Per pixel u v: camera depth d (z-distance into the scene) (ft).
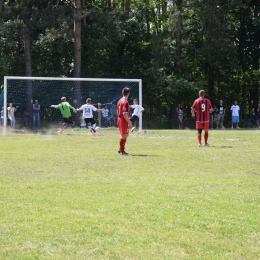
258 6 278.67
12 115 184.44
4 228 42.55
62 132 163.53
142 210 48.42
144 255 36.60
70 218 45.57
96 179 65.98
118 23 253.44
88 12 248.52
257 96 306.35
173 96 274.57
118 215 46.70
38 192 57.06
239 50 283.79
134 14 291.17
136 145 115.85
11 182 63.67
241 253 37.27
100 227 42.86
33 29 245.24
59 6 238.68
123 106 93.86
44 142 123.65
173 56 268.82
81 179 66.08
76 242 39.19
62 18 233.55
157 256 36.45
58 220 44.96
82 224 43.73
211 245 38.78
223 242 39.50
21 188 59.47
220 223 44.29
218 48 262.06
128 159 87.71
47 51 275.39
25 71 253.44
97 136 147.64
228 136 147.54
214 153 97.50
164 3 303.89
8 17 243.81
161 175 69.62
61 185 61.36
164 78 267.59
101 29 253.03
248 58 284.82
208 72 305.32
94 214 47.06
